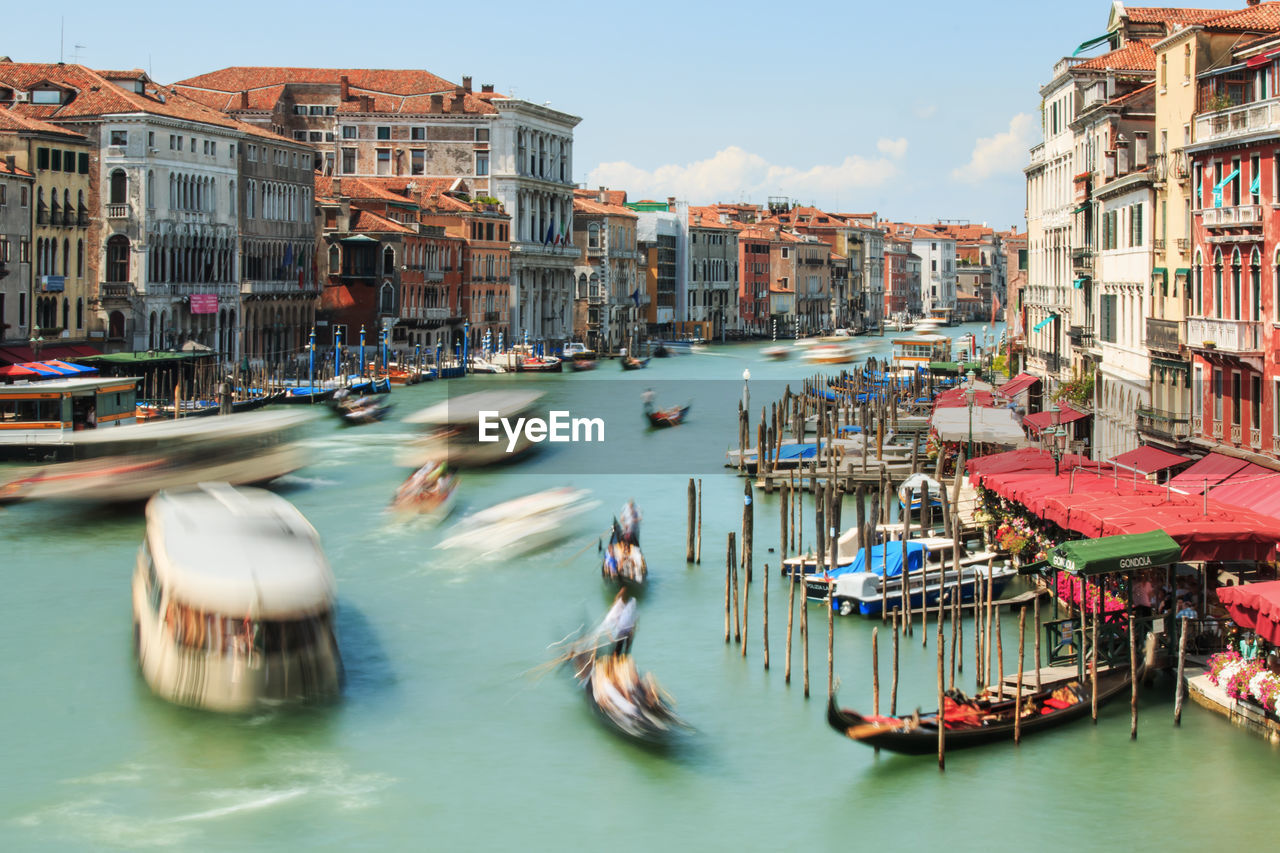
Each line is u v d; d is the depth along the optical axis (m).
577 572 44.69
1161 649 31.86
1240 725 29.44
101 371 81.44
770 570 44.56
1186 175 47.34
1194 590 33.09
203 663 32.06
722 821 27.08
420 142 143.62
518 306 144.38
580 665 34.22
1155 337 49.19
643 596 41.75
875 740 28.38
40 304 82.12
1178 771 27.94
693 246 185.38
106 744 30.31
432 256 127.19
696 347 176.12
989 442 56.00
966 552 41.50
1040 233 78.00
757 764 29.36
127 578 43.16
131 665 34.94
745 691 33.31
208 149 100.00
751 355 166.50
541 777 28.98
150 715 31.84
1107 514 32.81
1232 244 42.31
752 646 36.62
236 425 69.44
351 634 37.81
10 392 63.28
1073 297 67.50
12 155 80.94
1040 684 30.66
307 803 27.84
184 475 58.78
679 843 26.28
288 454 64.44
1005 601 37.91
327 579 33.91
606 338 161.12
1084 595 30.41
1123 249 55.72
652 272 176.12
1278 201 39.69
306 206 115.94
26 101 93.00
